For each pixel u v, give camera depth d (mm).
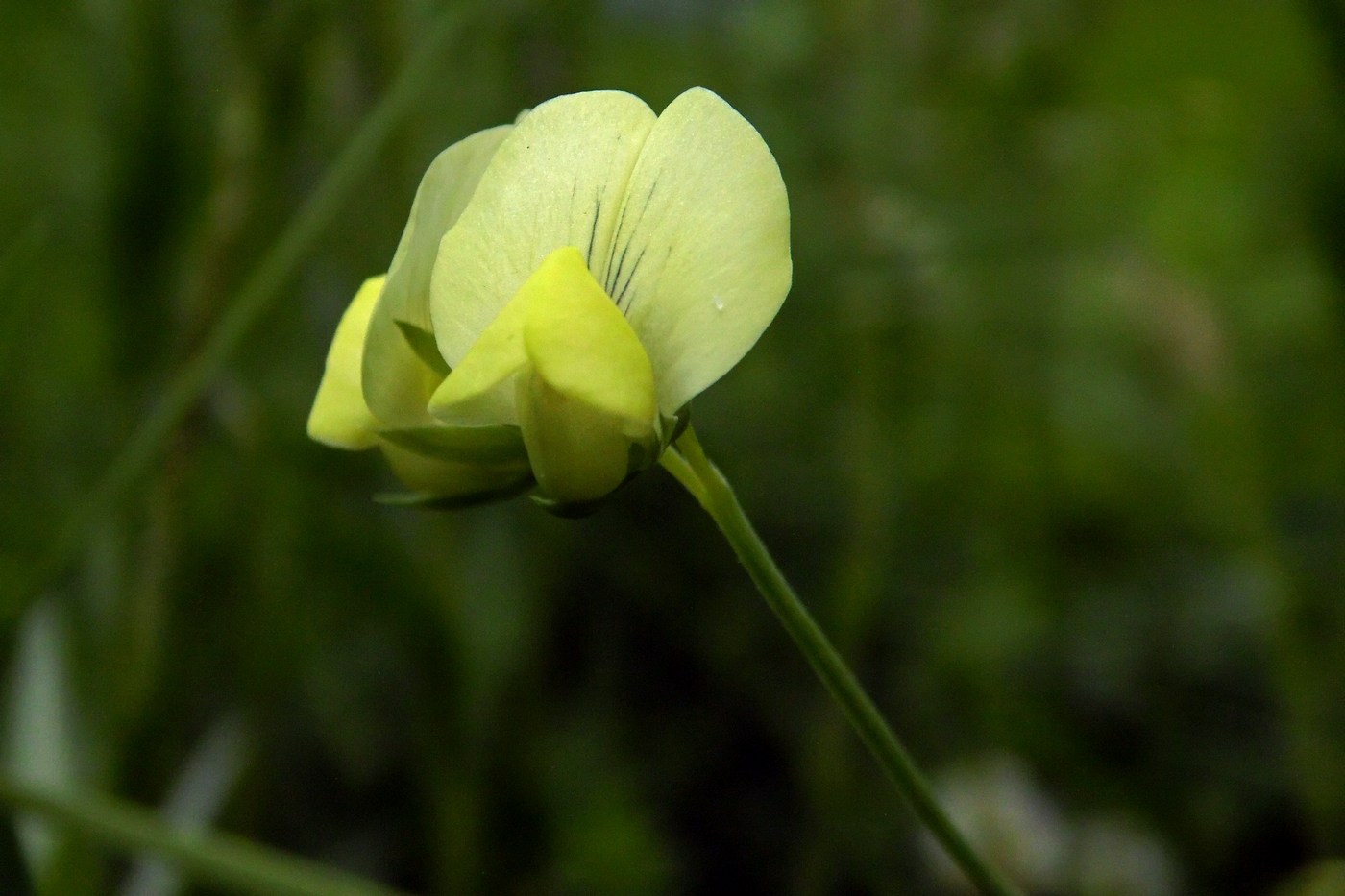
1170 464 277
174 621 210
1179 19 222
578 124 171
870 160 261
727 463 284
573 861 226
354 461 225
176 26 204
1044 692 254
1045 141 260
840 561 252
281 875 180
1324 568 234
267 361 214
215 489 218
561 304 166
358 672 240
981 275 260
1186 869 237
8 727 199
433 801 211
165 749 208
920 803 169
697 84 308
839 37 271
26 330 216
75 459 226
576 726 249
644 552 272
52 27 235
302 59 206
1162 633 267
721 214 169
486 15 225
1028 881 236
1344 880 211
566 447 167
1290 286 247
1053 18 246
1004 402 262
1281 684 218
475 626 218
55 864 196
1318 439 247
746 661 265
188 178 205
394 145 216
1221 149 237
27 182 243
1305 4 199
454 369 167
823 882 219
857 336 240
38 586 189
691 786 253
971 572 265
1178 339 231
